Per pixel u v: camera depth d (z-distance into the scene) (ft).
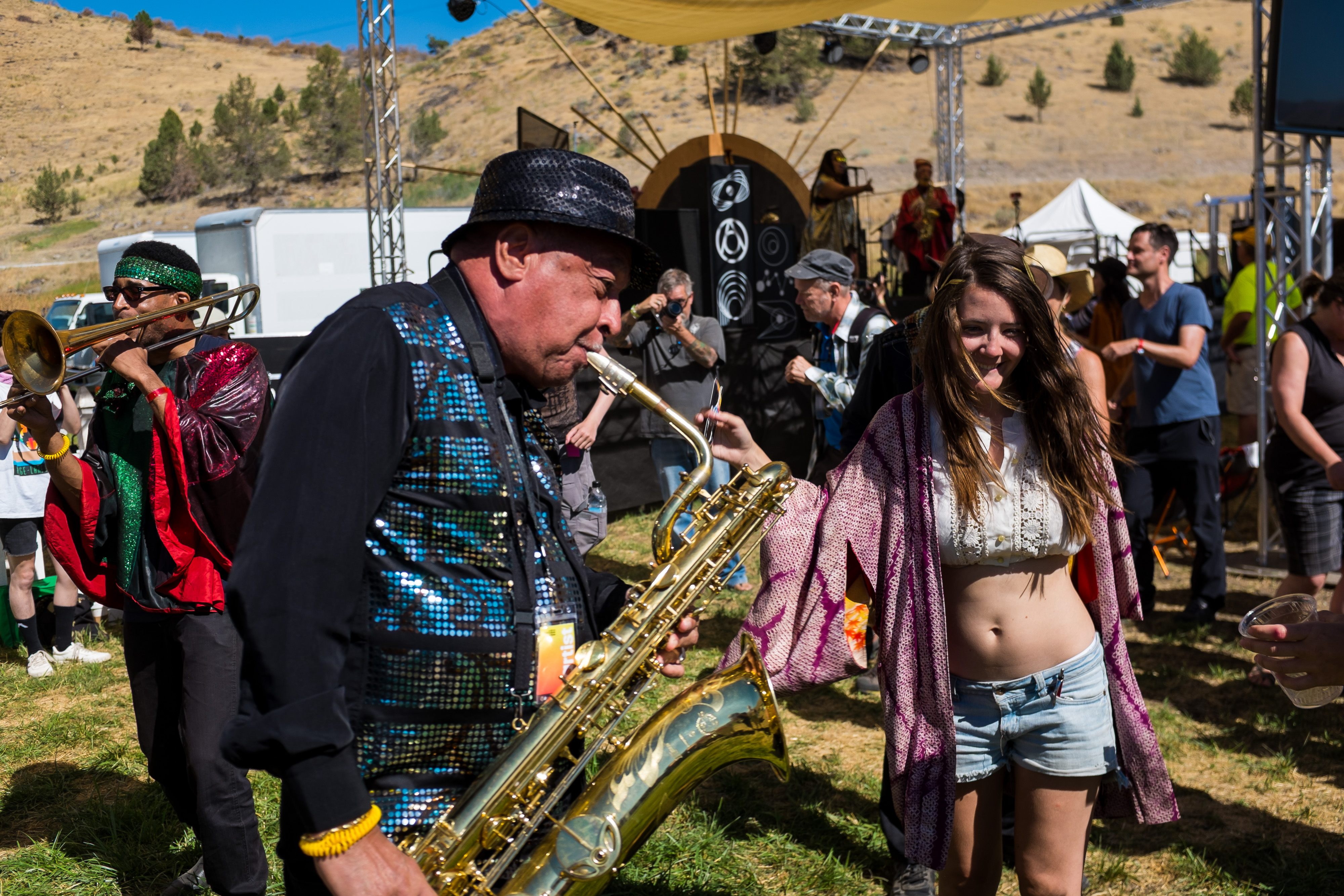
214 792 8.75
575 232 5.18
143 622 9.17
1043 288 9.37
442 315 5.13
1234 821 11.84
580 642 5.57
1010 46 273.54
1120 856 11.07
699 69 227.40
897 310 37.04
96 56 325.21
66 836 11.91
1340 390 14.96
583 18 26.43
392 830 4.94
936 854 7.29
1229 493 26.00
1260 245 22.21
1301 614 6.14
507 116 220.64
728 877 10.66
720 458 8.16
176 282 9.30
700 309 28.58
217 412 8.80
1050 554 7.26
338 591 4.54
